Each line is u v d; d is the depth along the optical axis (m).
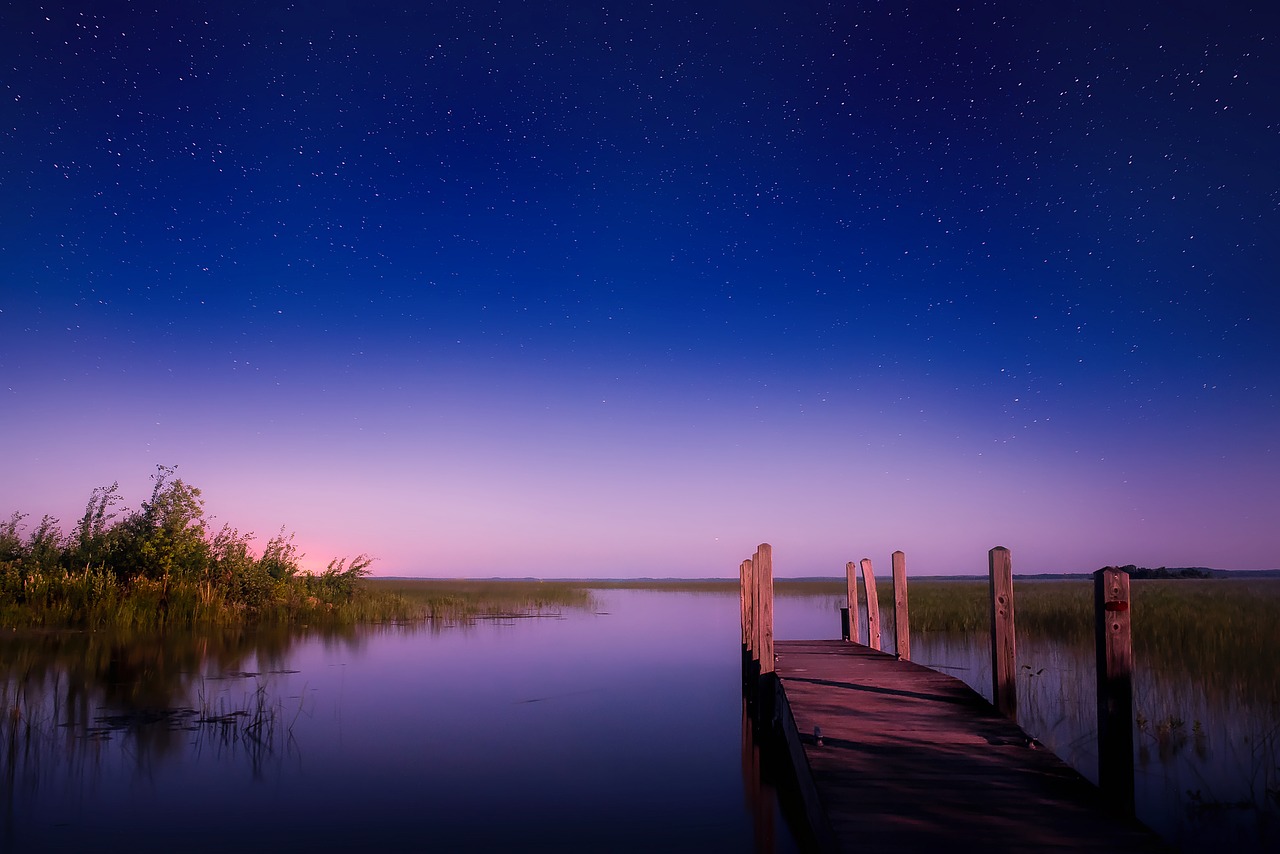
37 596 20.59
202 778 8.15
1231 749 8.51
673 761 9.01
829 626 26.17
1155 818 6.66
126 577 22.92
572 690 13.37
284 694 12.57
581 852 6.29
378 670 15.18
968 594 36.09
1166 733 9.11
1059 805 5.38
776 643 15.69
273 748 9.29
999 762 6.46
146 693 12.41
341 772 8.41
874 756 6.65
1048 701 11.23
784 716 9.31
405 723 10.68
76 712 11.04
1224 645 14.98
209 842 6.44
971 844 4.68
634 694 13.10
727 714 11.67
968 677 13.62
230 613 22.94
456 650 18.48
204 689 12.84
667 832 6.77
